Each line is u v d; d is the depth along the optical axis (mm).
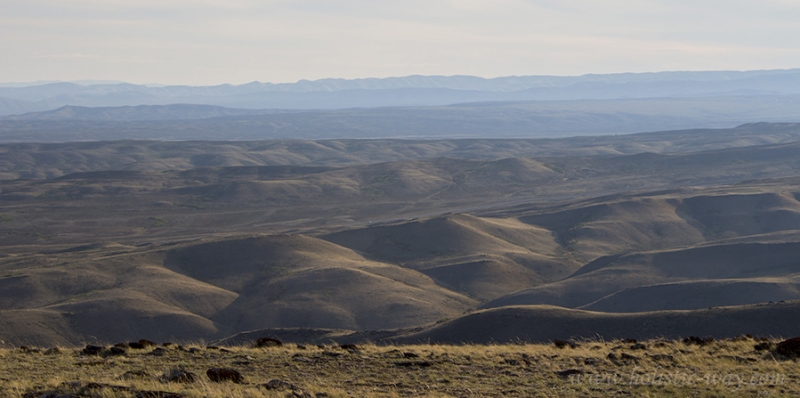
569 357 23922
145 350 25922
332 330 71562
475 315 68562
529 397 18172
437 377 20578
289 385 17828
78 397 16062
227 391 16766
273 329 72812
